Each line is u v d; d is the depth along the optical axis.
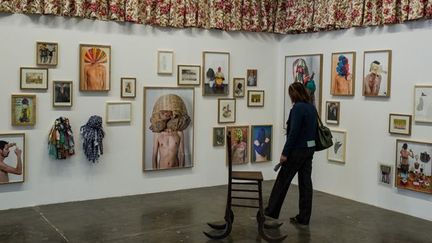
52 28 5.98
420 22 5.68
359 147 6.51
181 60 6.97
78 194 6.31
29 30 5.84
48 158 6.07
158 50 6.77
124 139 6.61
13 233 4.93
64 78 6.11
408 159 5.84
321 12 6.89
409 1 5.71
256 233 5.04
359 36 6.47
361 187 6.49
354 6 6.37
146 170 6.79
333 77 6.88
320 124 5.41
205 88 7.21
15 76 5.80
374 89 6.25
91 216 5.59
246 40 7.58
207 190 7.11
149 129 6.77
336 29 6.82
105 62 6.36
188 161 7.14
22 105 5.85
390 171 6.06
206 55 7.20
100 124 6.27
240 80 7.55
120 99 6.52
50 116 6.04
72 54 6.13
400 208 5.97
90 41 6.25
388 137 6.10
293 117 5.16
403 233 5.12
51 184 6.11
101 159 6.45
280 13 7.66
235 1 7.27
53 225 5.22
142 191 6.80
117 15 6.33
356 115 6.55
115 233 4.97
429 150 5.59
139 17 6.53
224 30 7.31
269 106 7.89
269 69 7.86
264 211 5.32
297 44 7.55
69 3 5.98
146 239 4.79
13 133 5.81
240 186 7.45
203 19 7.03
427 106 5.62
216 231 5.06
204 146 7.29
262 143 7.85
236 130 7.56
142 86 6.68
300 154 5.20
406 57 5.86
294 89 5.37
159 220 5.47
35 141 5.97
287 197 6.73
